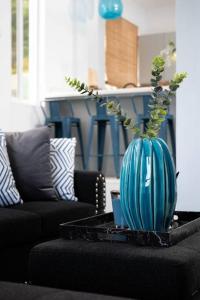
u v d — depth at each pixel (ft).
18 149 10.13
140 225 5.58
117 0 18.84
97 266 4.84
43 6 21.01
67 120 19.51
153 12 32.32
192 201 11.13
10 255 7.70
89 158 20.18
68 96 19.81
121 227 5.95
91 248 5.01
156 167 5.49
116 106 5.85
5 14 17.43
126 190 5.58
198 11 10.99
